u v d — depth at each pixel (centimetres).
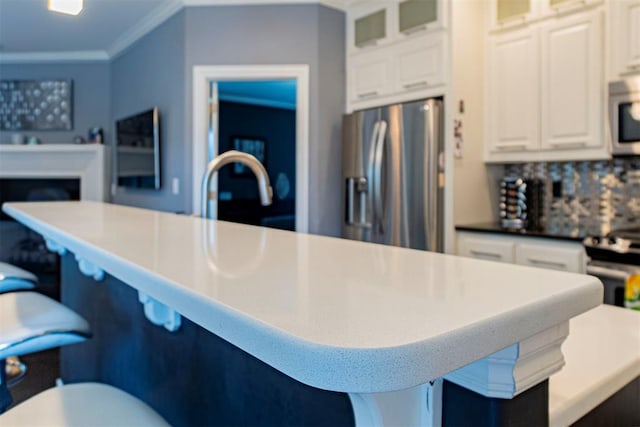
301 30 355
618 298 229
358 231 339
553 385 72
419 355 38
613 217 295
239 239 100
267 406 88
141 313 142
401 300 50
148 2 369
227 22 357
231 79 361
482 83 322
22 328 125
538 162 325
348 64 370
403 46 328
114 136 521
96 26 427
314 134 356
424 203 300
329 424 74
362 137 337
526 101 301
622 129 255
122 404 90
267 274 63
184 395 118
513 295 53
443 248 306
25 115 537
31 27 431
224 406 101
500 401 55
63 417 84
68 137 538
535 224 309
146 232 112
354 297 51
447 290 55
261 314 45
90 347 187
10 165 519
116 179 510
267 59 356
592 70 269
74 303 209
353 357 37
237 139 724
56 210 180
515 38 305
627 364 79
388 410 56
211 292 53
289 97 704
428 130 298
